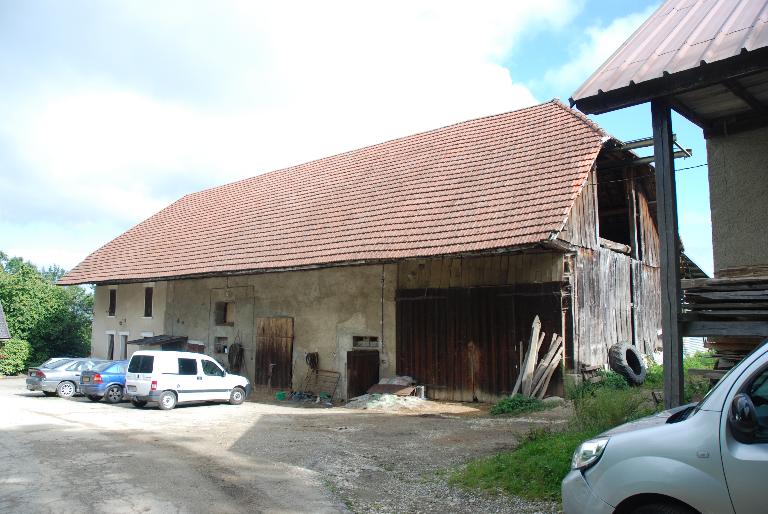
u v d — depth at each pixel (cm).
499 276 1653
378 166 2389
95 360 2277
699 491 374
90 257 3269
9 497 703
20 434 1184
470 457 936
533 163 1775
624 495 402
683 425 400
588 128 1783
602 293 1736
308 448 1046
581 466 439
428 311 1777
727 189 841
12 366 3556
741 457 366
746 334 639
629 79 652
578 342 1570
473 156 2031
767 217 805
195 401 1888
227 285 2395
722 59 593
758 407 391
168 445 1064
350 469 881
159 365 1738
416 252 1664
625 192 2080
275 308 2192
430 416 1461
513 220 1569
